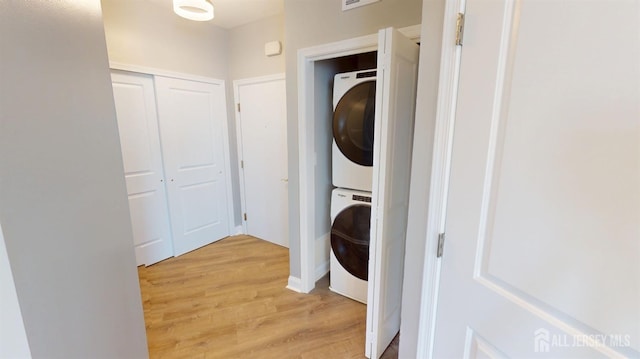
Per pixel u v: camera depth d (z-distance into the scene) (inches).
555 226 24.0
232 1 101.7
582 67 21.5
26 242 21.3
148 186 112.5
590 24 20.8
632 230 19.6
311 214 92.6
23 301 20.7
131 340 40.4
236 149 141.0
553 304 24.6
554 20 22.9
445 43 33.6
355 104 82.5
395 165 59.3
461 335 35.1
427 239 38.9
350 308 86.7
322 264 103.9
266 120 128.1
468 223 32.6
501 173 28.3
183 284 100.3
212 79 127.3
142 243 112.3
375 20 68.1
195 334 75.2
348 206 88.0
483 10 28.9
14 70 20.8
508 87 27.0
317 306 87.7
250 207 142.4
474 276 32.5
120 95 101.8
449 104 33.9
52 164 24.9
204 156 128.8
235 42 129.0
